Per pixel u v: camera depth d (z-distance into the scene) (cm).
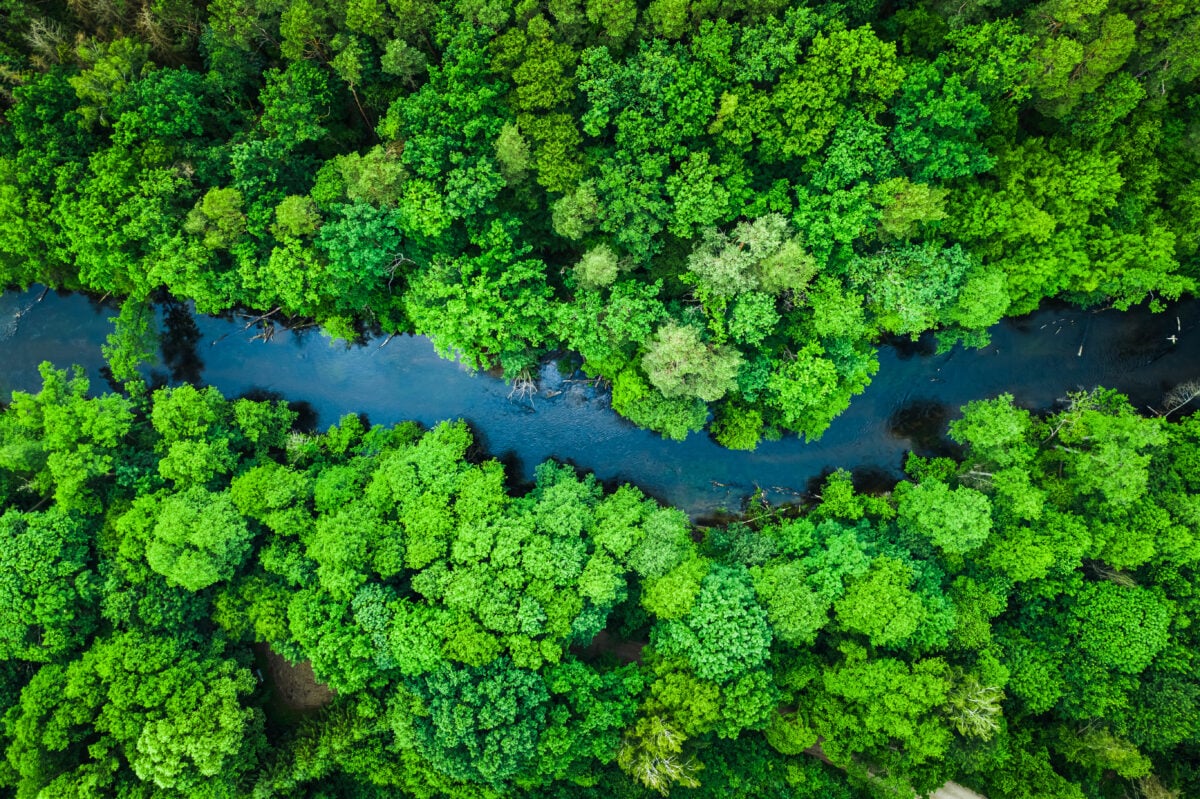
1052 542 3322
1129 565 3241
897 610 3122
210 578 3247
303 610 3272
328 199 3334
